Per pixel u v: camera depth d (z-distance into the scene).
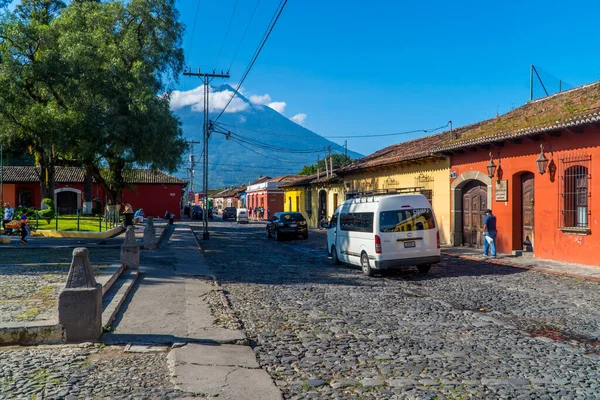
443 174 20.25
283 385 4.88
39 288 9.15
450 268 14.08
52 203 30.30
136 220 37.78
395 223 12.66
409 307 8.76
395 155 25.30
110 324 6.89
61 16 25.89
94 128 22.94
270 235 27.48
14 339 5.78
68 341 5.95
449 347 6.25
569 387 4.85
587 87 17.27
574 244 13.66
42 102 24.62
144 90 24.66
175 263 14.32
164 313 7.72
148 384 4.68
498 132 16.59
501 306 8.89
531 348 6.22
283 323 7.47
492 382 4.99
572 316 8.03
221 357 5.62
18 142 29.33
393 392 4.71
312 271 13.88
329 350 6.09
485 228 15.98
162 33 28.62
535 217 15.18
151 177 53.53
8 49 23.09
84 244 18.34
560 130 13.53
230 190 102.94
